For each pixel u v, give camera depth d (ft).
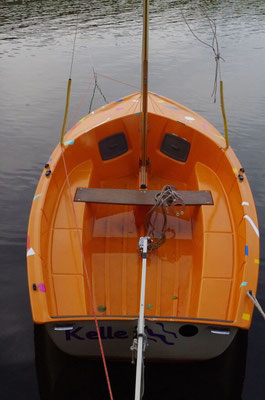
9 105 28.09
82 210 12.09
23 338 11.03
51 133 24.07
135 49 42.98
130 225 13.21
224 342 8.69
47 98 29.53
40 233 10.37
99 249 12.26
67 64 37.86
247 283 9.28
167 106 17.42
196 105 28.25
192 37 47.65
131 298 10.80
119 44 44.86
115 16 57.21
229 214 12.19
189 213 13.67
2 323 11.54
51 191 12.20
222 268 10.41
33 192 18.33
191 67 37.01
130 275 11.48
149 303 10.65
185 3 65.26
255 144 22.59
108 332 8.57
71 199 12.61
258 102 28.55
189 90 31.19
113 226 13.15
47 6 61.93
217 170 14.21
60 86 32.09
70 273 10.14
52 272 10.13
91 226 12.82
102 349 8.84
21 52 41.34
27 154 21.63
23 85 32.12
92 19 55.42
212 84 32.42
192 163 15.20
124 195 12.25
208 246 11.00
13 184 18.88
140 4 64.44
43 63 38.01
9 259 14.19
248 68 36.35
